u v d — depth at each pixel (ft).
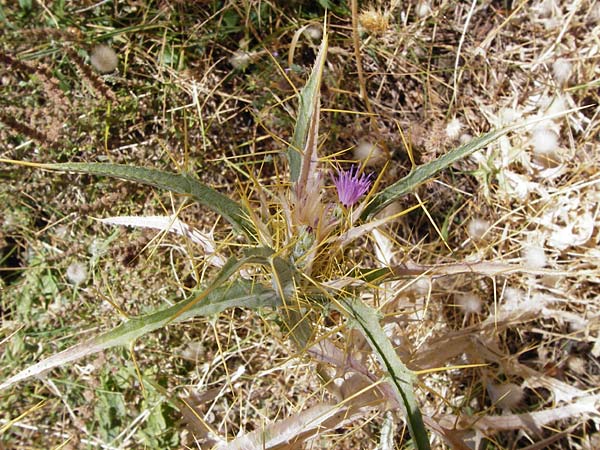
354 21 1.04
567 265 1.53
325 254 1.05
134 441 1.42
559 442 1.47
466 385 1.49
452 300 1.49
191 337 1.50
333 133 1.54
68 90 1.47
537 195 1.57
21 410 1.43
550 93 1.58
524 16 1.60
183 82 1.52
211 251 1.15
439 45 1.58
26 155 1.44
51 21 1.45
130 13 1.51
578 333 1.50
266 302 0.99
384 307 1.30
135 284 1.43
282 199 1.01
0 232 1.44
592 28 1.59
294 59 1.55
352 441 1.45
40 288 1.47
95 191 1.47
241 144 1.53
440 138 1.49
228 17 1.51
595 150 1.56
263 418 1.38
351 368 1.14
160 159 1.50
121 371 1.44
